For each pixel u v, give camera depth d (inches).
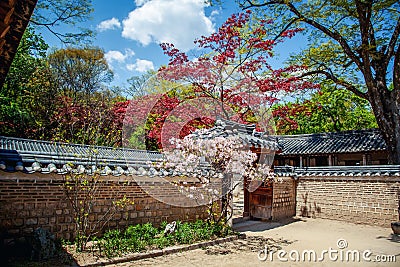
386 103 496.1
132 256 219.3
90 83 781.3
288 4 491.8
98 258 211.3
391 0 430.9
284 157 638.5
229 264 223.6
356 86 603.2
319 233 358.0
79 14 386.0
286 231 366.3
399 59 481.7
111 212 273.1
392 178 397.4
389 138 482.9
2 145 317.1
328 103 822.5
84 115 549.3
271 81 443.8
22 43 619.5
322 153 584.7
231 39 402.9
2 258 203.0
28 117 541.6
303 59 566.3
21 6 98.4
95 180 250.8
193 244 262.4
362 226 403.9
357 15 483.8
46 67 694.5
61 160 250.8
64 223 246.4
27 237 220.4
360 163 580.7
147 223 291.9
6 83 605.0
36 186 234.4
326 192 459.2
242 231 358.3
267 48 409.7
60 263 197.0
